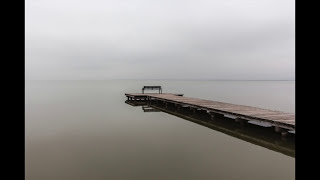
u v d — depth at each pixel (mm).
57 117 13789
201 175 5223
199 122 12031
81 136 9180
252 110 10727
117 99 26125
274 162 6066
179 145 7793
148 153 6941
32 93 36438
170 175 5254
